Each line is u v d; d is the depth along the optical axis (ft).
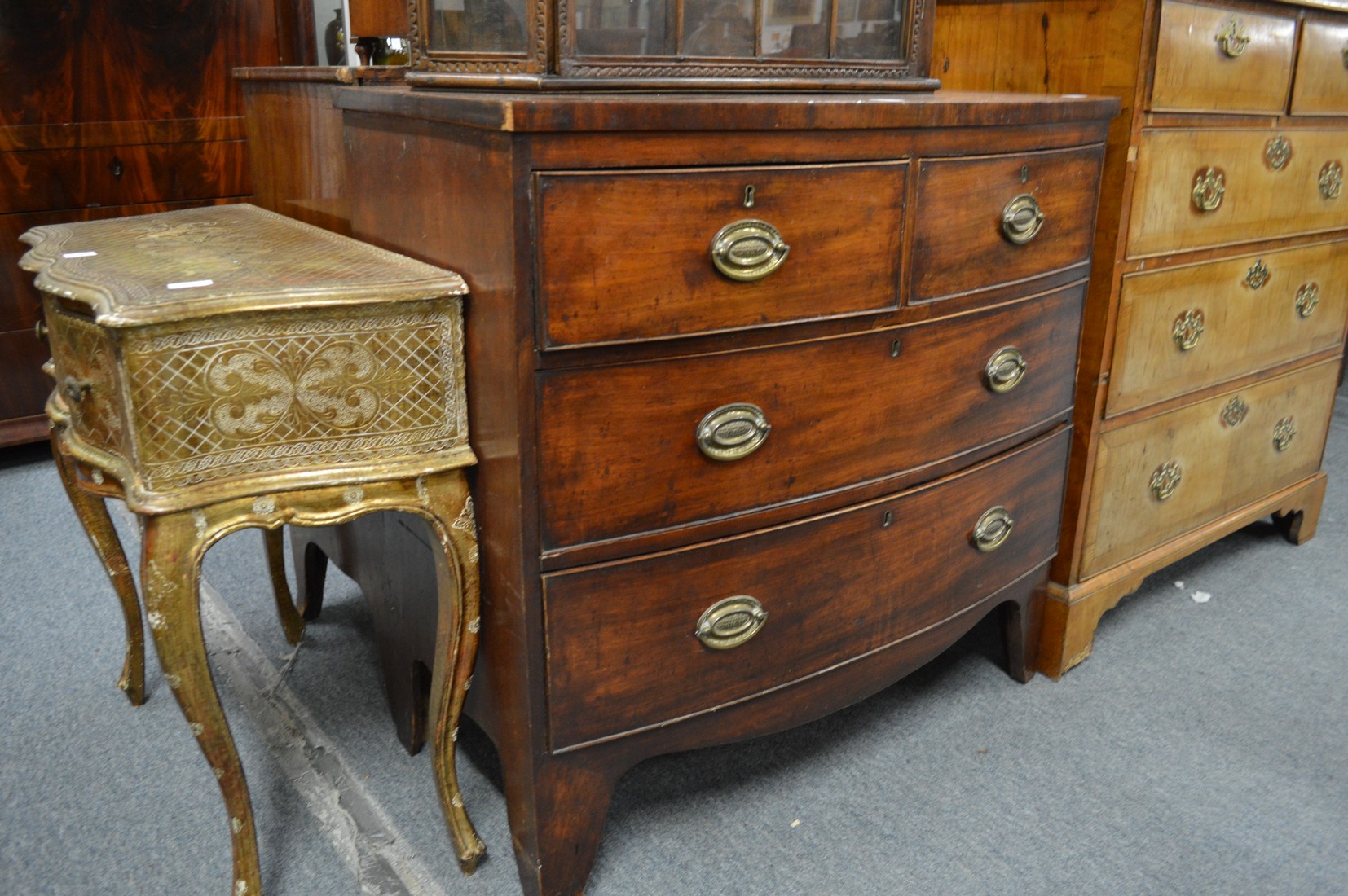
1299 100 5.85
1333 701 5.48
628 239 3.25
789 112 3.40
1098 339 5.21
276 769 4.81
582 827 3.95
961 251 4.15
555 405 3.31
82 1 7.59
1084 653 5.78
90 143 7.88
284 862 4.22
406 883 4.13
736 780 4.81
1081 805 4.65
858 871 4.24
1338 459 8.97
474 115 3.09
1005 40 5.32
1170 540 6.30
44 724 5.08
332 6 8.64
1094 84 4.97
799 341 3.76
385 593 4.74
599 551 3.57
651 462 3.57
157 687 5.43
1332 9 5.76
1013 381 4.62
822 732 5.18
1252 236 5.90
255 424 3.28
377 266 3.61
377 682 5.57
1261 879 4.21
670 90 3.71
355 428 3.43
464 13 3.81
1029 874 4.22
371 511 3.51
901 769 4.90
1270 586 6.81
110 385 3.35
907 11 4.45
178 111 8.18
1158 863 4.29
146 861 4.20
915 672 5.75
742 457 3.74
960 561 4.76
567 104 3.01
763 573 3.98
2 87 7.47
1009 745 5.08
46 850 4.24
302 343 3.26
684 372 3.52
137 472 3.19
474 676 4.09
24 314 7.93
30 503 7.60
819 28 4.14
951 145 3.94
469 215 3.34
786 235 3.56
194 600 3.35
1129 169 4.94
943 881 4.18
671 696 3.92
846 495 4.13
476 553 3.74
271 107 5.28
